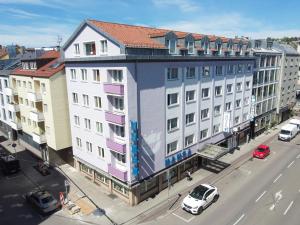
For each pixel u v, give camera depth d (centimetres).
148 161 2930
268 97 5641
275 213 2788
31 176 3681
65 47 3238
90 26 2788
